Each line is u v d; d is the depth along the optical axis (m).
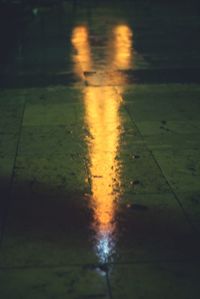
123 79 9.90
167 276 3.44
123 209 4.39
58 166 5.39
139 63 11.64
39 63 11.85
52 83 9.66
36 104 8.10
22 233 4.04
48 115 7.42
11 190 4.81
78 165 5.41
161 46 14.23
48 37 16.34
